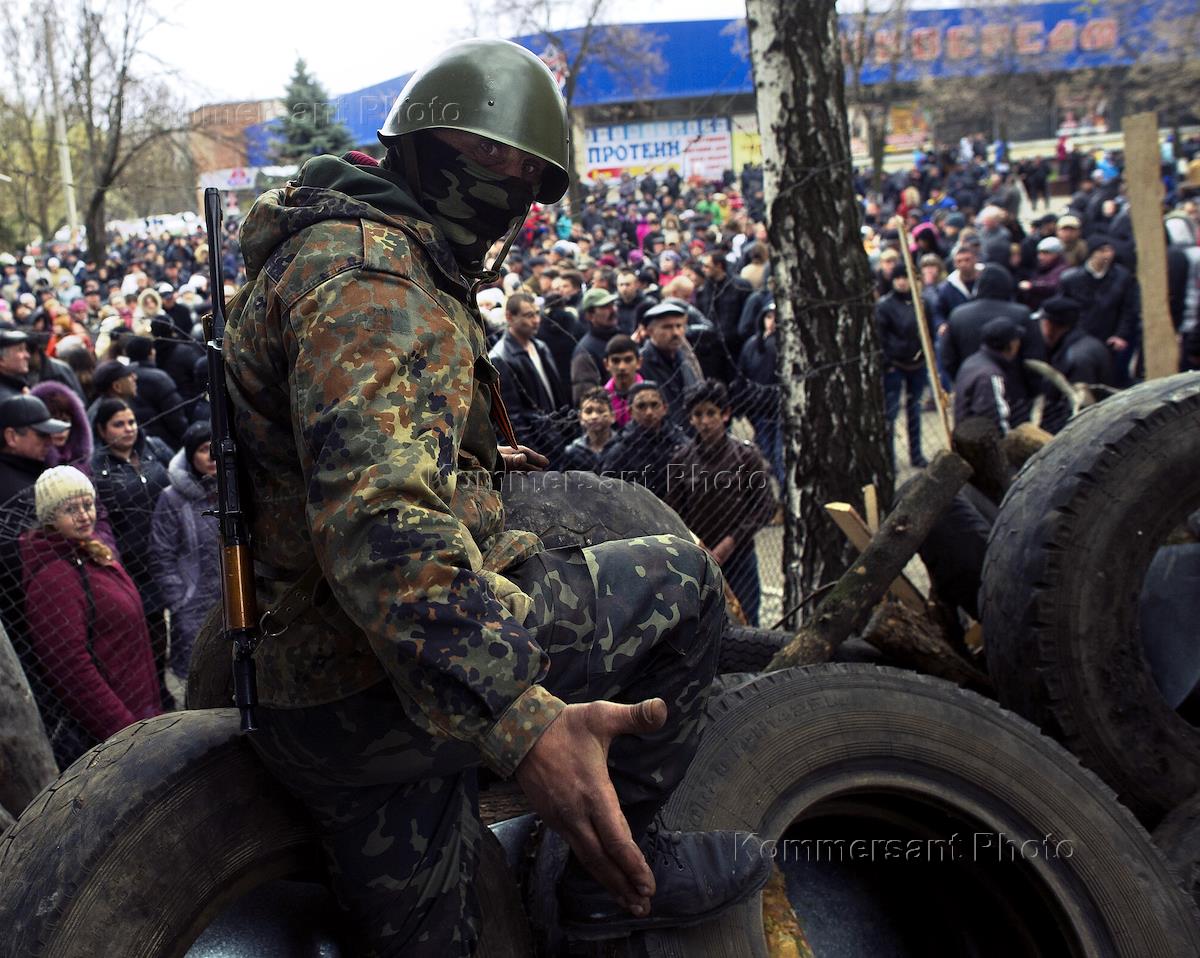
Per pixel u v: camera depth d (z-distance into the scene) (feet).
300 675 4.93
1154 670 9.62
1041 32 83.05
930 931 8.43
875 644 9.73
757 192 41.88
